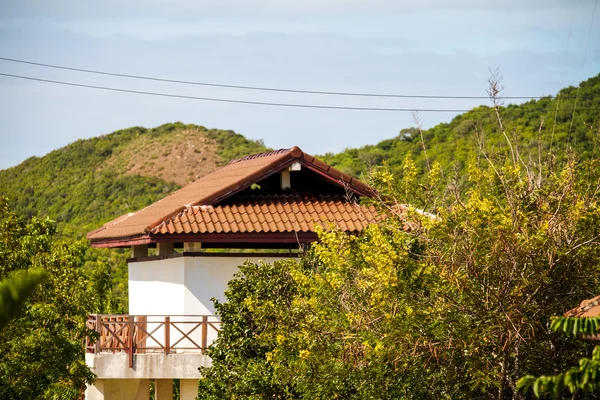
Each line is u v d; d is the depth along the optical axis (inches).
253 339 1733.5
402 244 1357.0
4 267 1674.5
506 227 1250.0
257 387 1612.9
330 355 1380.4
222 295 2169.0
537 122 3767.2
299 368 1413.6
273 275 1781.5
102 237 2491.4
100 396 2086.6
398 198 1464.1
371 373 1333.7
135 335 2043.6
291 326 1462.8
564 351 1299.2
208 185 2519.7
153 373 2025.1
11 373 1619.1
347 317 1358.3
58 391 1774.1
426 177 1470.2
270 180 2325.3
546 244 1278.3
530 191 1382.9
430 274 1296.8
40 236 1740.9
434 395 1315.2
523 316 1240.8
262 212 2204.7
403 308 1300.4
